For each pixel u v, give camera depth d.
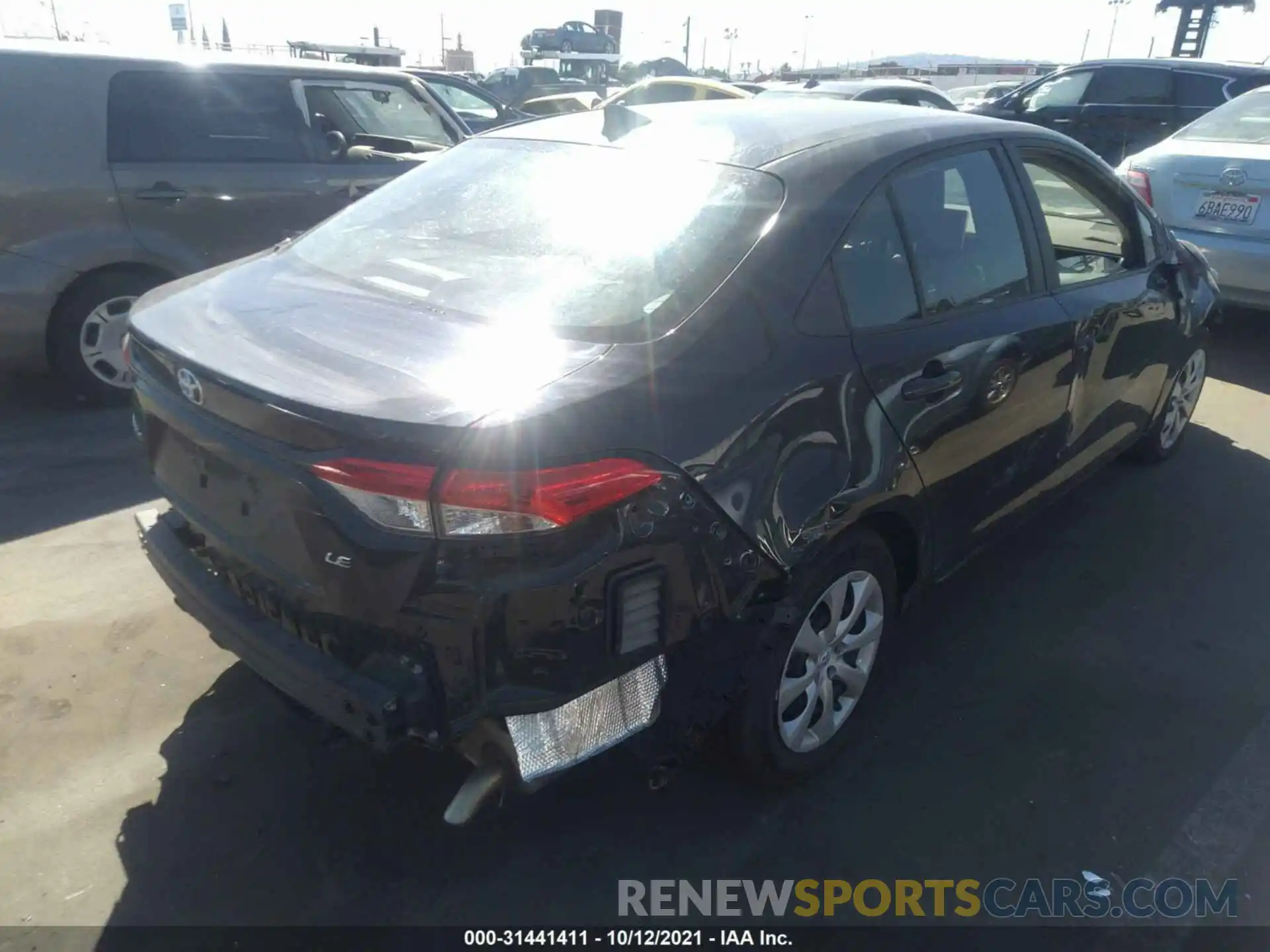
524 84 22.03
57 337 5.14
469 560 1.97
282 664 2.23
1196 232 6.27
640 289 2.42
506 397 2.04
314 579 2.12
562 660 2.06
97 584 3.67
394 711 2.03
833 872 2.55
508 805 2.71
